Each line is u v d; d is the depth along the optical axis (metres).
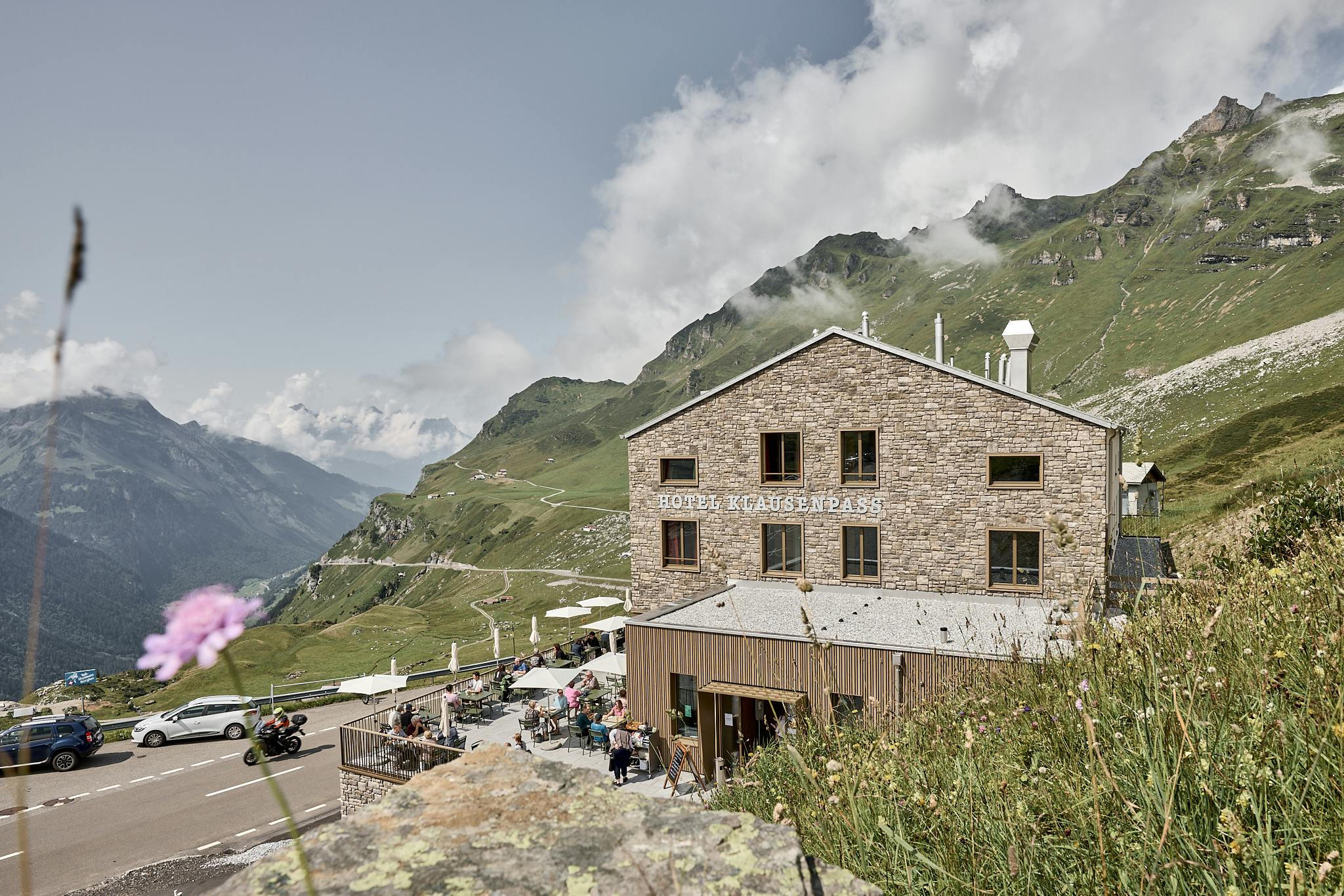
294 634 103.69
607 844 2.51
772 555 31.16
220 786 28.22
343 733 24.70
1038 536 26.39
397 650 84.00
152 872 21.14
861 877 3.54
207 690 68.69
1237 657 4.36
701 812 2.70
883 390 28.77
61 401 1.21
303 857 1.55
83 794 27.77
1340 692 3.10
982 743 4.96
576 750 26.31
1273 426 86.50
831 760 5.56
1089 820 3.21
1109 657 5.30
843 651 19.69
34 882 20.67
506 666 38.81
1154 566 25.92
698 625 23.38
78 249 1.23
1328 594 5.02
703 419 32.16
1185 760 3.14
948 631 19.33
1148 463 59.19
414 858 2.42
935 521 28.02
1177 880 2.69
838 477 29.64
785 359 30.47
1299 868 2.47
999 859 3.15
